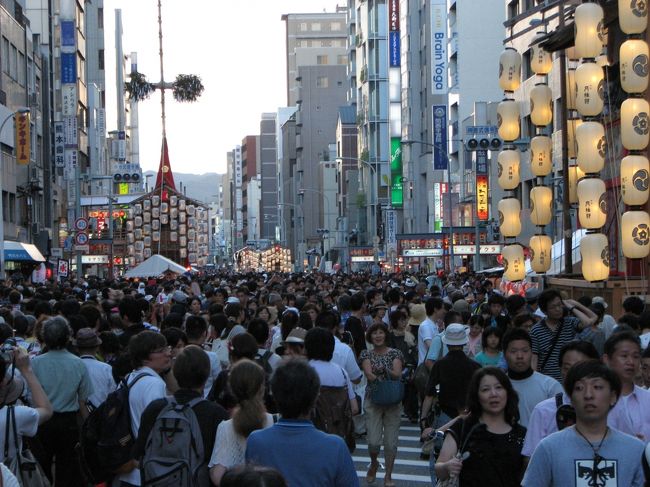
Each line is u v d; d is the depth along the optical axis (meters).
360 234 113.81
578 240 29.03
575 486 5.91
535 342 11.85
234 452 7.13
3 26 57.47
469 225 69.12
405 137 92.00
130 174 79.31
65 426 10.30
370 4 108.06
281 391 6.20
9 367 9.88
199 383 7.49
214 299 22.33
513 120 25.66
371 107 107.62
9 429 8.12
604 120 25.47
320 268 127.38
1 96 56.59
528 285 28.62
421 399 14.63
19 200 62.59
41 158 70.94
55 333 10.41
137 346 8.64
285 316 13.81
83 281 43.16
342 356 12.39
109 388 10.86
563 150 26.80
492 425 6.93
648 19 22.03
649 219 20.42
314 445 6.13
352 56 133.88
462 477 6.86
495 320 15.63
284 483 3.80
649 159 22.23
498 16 73.62
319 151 175.25
